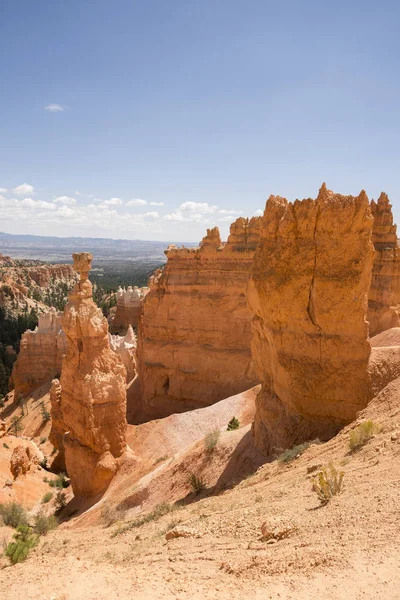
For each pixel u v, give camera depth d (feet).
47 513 102.89
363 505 32.65
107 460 104.06
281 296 69.46
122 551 47.19
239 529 38.32
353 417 65.16
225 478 75.25
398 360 65.57
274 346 72.54
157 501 82.53
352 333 65.67
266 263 72.43
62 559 39.14
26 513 94.84
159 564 34.53
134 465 103.81
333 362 66.44
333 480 38.32
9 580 32.55
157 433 120.57
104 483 103.50
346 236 65.62
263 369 80.64
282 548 30.19
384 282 127.34
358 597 21.58
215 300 158.71
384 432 49.32
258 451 75.77
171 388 166.81
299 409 69.00
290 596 22.93
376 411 58.85
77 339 109.09
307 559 26.89
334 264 66.28
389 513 29.58
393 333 93.40
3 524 79.87
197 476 80.74
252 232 152.66
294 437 68.64
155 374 171.12
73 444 107.34
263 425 77.41
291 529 32.96
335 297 65.77
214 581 27.53
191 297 163.43
